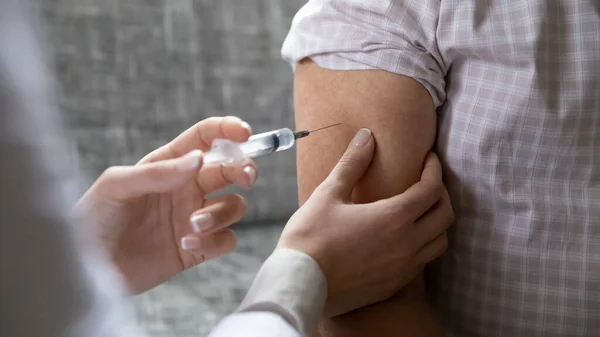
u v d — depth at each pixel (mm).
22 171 362
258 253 837
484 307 605
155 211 588
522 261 591
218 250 594
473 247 604
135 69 849
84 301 402
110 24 835
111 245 565
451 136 602
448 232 618
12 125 356
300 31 632
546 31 568
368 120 604
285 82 919
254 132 912
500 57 579
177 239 599
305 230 567
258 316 492
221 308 730
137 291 603
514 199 588
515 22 572
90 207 543
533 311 592
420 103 599
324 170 619
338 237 566
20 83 361
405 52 595
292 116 927
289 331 484
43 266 379
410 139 600
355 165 595
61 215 392
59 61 814
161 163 544
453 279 621
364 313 604
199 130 603
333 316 600
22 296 372
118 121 843
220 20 884
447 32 588
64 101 818
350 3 607
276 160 912
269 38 908
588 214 581
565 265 584
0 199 356
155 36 855
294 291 526
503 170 586
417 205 578
